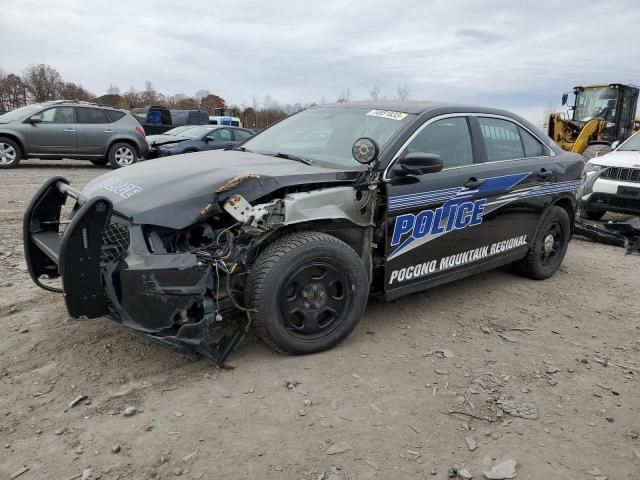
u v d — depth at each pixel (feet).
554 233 18.83
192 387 10.66
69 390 10.37
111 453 8.69
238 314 12.34
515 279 18.78
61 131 46.75
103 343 12.22
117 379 10.82
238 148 16.05
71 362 11.37
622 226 25.81
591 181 27.84
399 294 13.82
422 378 11.50
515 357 12.78
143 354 11.81
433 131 14.24
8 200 29.35
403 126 13.69
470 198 14.87
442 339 13.51
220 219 11.34
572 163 18.98
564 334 14.34
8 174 41.73
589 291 18.07
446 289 17.24
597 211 29.32
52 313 13.79
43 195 12.76
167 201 10.65
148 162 14.15
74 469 8.30
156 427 9.39
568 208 19.31
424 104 15.05
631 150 30.30
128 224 10.55
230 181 10.91
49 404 9.91
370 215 12.75
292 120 16.61
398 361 12.18
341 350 12.51
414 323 14.38
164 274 10.11
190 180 11.36
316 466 8.62
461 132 15.15
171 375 11.05
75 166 51.47
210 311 10.59
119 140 49.32
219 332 12.62
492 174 15.49
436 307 15.64
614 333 14.62
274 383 10.93
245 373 11.27
